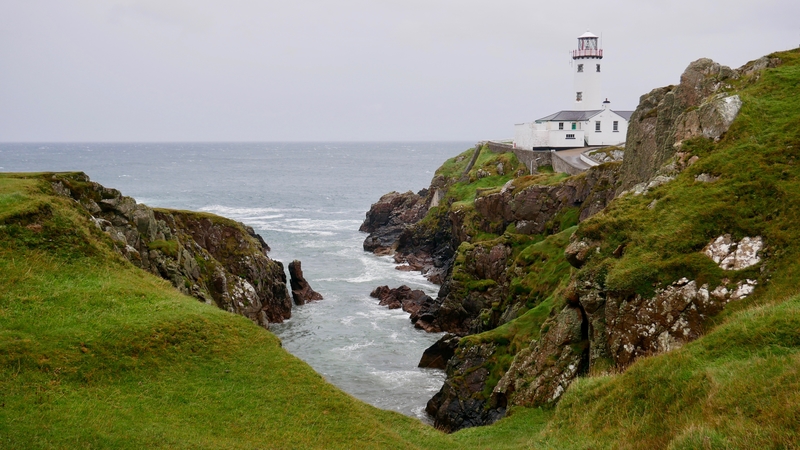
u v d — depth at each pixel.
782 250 28.23
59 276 31.33
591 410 24.72
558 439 24.44
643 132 51.97
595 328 31.59
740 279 28.16
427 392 45.28
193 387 25.94
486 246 61.97
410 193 118.31
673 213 32.66
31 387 23.00
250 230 87.75
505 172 95.88
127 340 27.22
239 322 31.58
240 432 23.70
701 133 37.97
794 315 22.84
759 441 17.42
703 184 33.69
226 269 60.91
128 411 23.22
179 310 30.88
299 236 114.38
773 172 32.31
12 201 35.34
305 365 29.62
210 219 62.94
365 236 114.12
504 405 36.19
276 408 25.84
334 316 64.50
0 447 19.17
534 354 35.41
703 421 19.58
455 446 27.42
